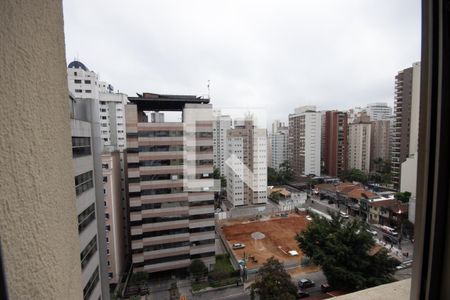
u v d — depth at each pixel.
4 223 0.38
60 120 0.57
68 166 0.61
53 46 0.54
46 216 0.50
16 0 0.42
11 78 0.40
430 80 0.69
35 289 0.46
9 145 0.40
